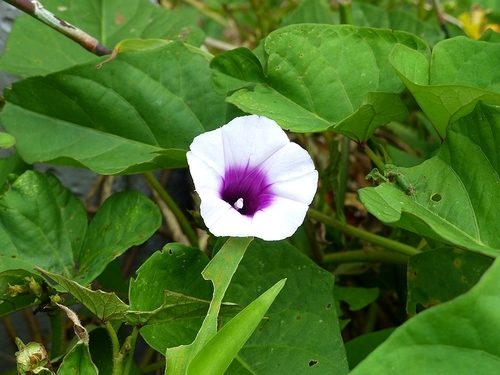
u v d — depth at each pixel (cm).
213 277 17
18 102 24
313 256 26
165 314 18
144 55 24
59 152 24
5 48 27
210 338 16
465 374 13
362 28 23
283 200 18
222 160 18
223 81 23
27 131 24
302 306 20
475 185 19
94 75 24
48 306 21
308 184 18
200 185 17
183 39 28
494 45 21
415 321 13
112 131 24
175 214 27
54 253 22
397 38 23
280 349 19
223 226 17
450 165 19
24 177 22
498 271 14
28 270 20
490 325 13
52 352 22
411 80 21
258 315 15
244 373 19
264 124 18
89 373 17
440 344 13
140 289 19
